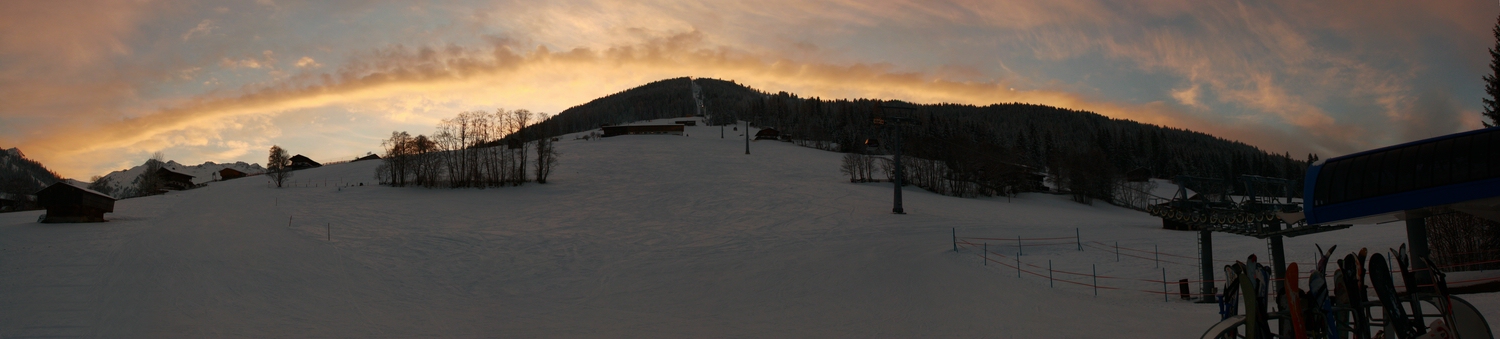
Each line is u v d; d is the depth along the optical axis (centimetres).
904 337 1723
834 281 2677
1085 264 2773
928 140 9388
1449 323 852
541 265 3366
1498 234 2014
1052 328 1672
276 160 8162
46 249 3014
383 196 6212
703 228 4641
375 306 2353
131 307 2069
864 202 5988
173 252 3002
